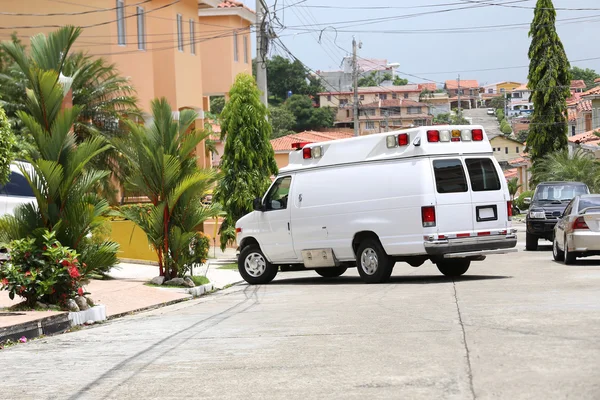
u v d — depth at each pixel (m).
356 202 17.62
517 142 119.56
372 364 7.91
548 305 11.37
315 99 130.62
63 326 12.48
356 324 10.73
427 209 16.38
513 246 17.33
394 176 16.92
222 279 21.61
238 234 20.27
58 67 17.27
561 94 56.88
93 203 14.28
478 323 10.02
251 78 28.30
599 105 62.59
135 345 10.20
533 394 6.36
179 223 18.55
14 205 17.52
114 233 24.09
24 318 11.91
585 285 14.08
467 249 16.70
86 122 26.09
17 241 13.22
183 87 33.72
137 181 18.19
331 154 18.30
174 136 18.41
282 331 10.55
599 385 6.51
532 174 58.06
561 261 21.19
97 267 14.30
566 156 51.44
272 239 19.45
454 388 6.70
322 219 18.33
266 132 28.20
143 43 31.52
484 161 17.17
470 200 16.81
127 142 18.23
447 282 16.48
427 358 8.02
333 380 7.31
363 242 17.56
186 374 8.02
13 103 25.19
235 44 41.16
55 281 13.19
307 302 14.32
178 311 14.41
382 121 130.62
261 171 28.05
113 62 29.03
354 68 53.12
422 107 133.50
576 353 7.76
